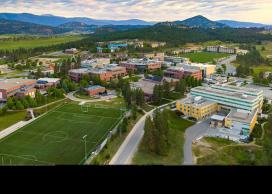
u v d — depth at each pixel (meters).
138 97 109.69
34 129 87.50
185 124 93.56
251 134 84.25
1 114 101.00
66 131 85.94
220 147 74.56
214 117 92.69
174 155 68.31
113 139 76.56
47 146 75.19
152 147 68.81
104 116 100.00
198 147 74.12
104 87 136.12
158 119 74.62
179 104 104.00
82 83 138.50
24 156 69.06
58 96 124.19
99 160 64.81
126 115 100.69
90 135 82.88
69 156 69.31
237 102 104.25
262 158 60.69
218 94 108.31
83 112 104.50
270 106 112.00
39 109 107.69
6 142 77.56
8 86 124.81
